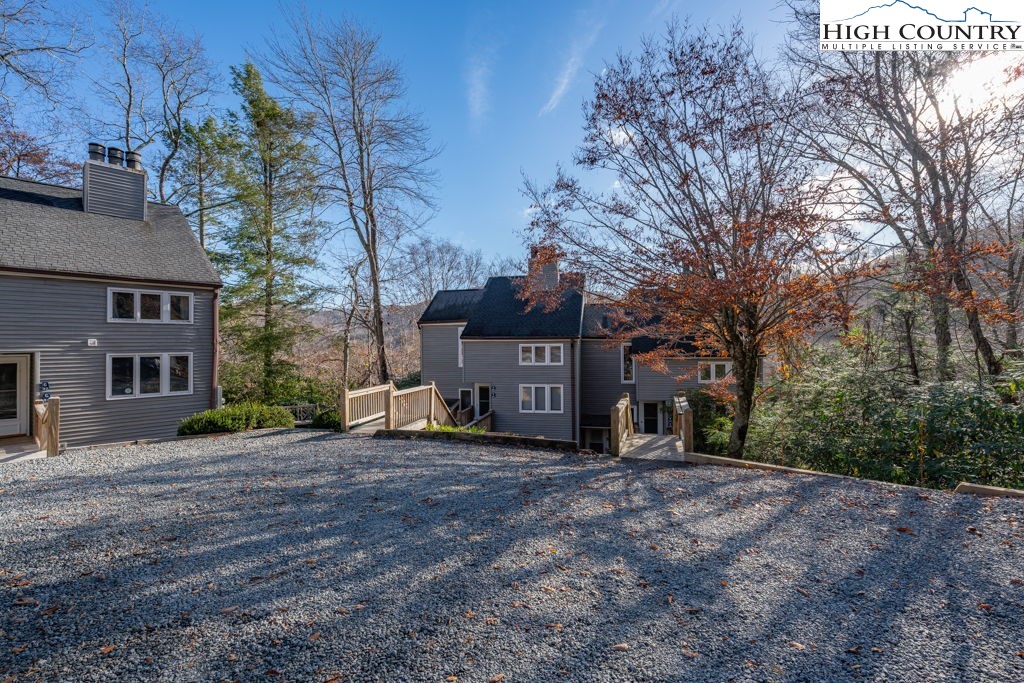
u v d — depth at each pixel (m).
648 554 4.54
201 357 14.55
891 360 13.34
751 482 7.11
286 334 21.88
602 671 2.82
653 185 8.64
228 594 3.65
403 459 8.23
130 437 13.05
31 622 3.22
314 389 23.14
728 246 7.90
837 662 2.93
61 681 2.65
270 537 4.76
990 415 7.93
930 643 3.13
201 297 14.60
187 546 4.52
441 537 4.87
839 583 3.98
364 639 3.11
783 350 11.38
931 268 7.64
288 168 22.89
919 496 6.38
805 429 10.74
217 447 9.27
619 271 8.75
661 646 3.08
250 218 21.89
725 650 3.05
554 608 3.54
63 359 11.98
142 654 2.91
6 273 11.09
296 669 2.79
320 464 7.80
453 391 23.19
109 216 14.29
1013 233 11.77
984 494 6.44
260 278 21.83
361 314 25.98
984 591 3.83
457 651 2.99
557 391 20.56
